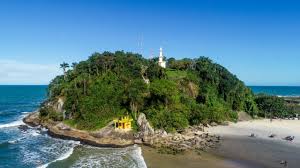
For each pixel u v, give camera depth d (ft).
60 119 369.50
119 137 294.87
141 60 449.06
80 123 338.54
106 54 450.30
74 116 358.02
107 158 241.55
